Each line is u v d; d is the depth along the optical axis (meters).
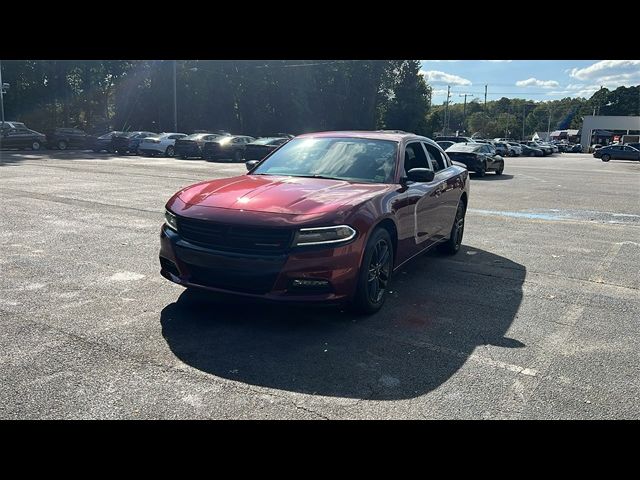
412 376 3.71
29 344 4.02
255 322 4.59
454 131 135.88
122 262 6.38
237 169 21.80
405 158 5.86
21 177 15.50
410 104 66.06
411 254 5.68
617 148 46.81
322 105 59.25
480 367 3.89
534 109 149.88
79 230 8.16
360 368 3.81
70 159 25.38
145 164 23.47
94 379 3.51
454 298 5.49
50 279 5.66
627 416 3.27
